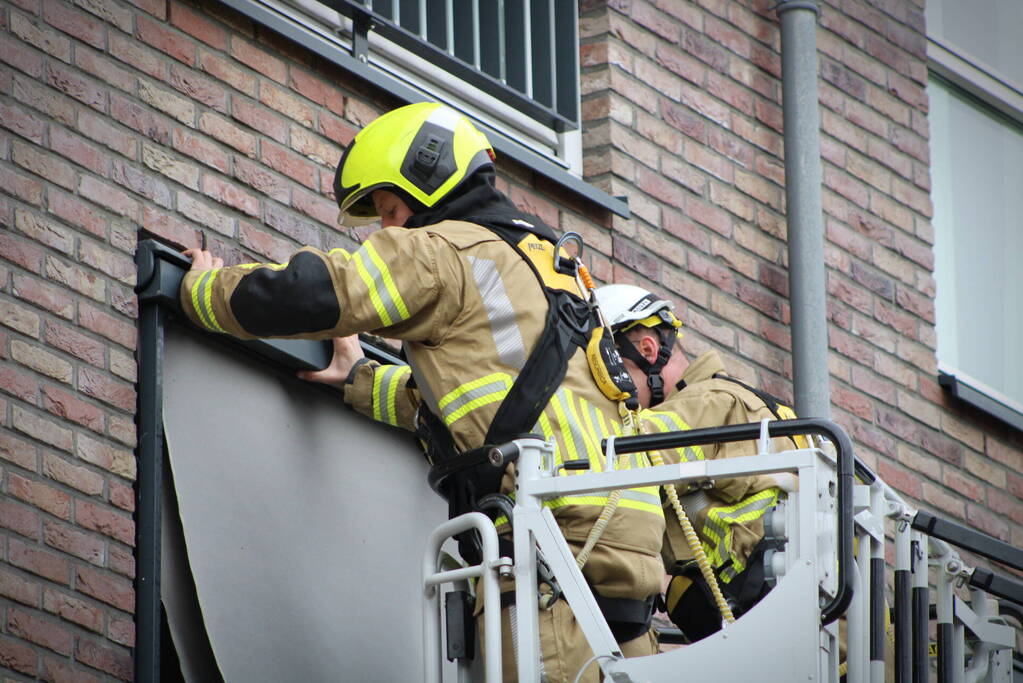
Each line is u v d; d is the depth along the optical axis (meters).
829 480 9.66
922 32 17.66
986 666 11.38
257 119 11.91
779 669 9.24
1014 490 17.31
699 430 9.77
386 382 11.49
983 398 17.00
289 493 11.47
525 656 9.67
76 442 10.44
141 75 11.31
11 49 10.65
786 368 15.28
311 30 12.58
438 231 10.55
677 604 11.48
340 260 10.29
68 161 10.77
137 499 10.70
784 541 9.88
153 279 10.91
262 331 10.42
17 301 10.34
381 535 12.00
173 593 10.77
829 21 16.73
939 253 17.83
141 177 11.13
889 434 16.12
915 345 16.61
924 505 16.27
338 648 11.48
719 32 15.61
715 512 11.35
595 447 10.32
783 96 15.76
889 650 11.86
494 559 9.84
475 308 10.37
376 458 12.14
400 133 10.93
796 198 15.46
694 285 14.70
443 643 12.12
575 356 10.52
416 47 13.06
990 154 18.55
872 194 16.61
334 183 11.18
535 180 13.69
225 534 11.02
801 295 15.25
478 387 10.26
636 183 14.48
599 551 10.09
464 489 10.23
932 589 16.25
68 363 10.51
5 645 9.85
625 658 9.88
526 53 13.94
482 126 13.57
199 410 11.09
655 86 14.89
